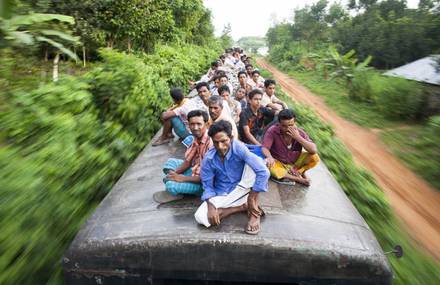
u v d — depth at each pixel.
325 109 18.20
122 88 7.14
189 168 4.12
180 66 13.64
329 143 8.74
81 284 3.21
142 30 14.46
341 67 23.92
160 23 15.64
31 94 5.55
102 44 13.29
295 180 4.35
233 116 6.00
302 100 20.77
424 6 26.47
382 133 13.48
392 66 27.70
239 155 3.28
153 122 8.40
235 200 3.32
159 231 3.15
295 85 28.20
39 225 3.96
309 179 4.40
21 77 8.46
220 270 3.08
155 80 9.41
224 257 3.05
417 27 24.73
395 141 12.31
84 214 4.68
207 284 3.20
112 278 3.17
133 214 3.50
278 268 3.06
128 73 7.31
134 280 3.16
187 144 5.41
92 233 3.25
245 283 3.21
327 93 23.00
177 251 3.05
